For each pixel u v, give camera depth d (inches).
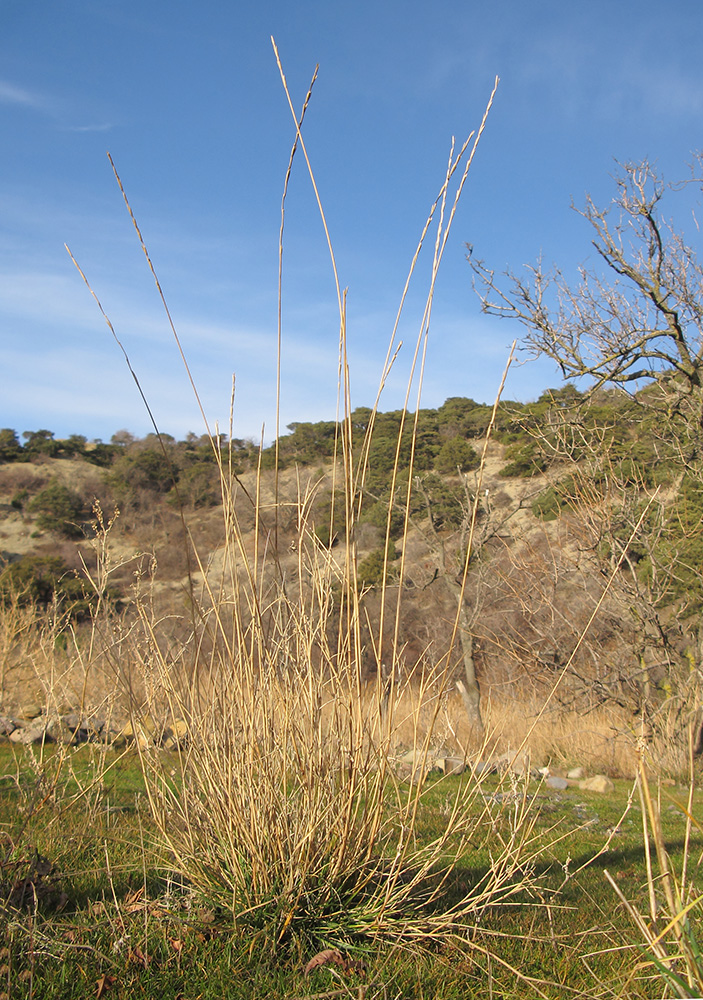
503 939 110.3
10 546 1007.6
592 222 368.2
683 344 356.8
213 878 111.4
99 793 162.9
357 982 92.0
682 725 345.1
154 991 87.0
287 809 108.8
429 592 540.1
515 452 709.9
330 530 112.6
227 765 110.0
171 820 119.6
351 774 105.8
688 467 358.0
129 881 122.6
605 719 418.9
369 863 112.7
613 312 383.2
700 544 397.1
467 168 104.2
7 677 267.3
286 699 110.6
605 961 106.0
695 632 376.2
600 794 319.3
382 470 753.6
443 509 459.5
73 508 1068.5
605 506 351.3
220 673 115.1
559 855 172.4
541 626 381.7
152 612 127.0
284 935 102.9
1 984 84.7
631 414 397.1
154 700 129.3
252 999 87.1
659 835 75.2
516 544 415.8
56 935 96.8
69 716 250.8
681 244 363.9
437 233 105.0
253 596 110.9
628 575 415.5
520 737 367.6
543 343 379.6
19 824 142.8
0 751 221.9
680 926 75.0
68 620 185.6
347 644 107.8
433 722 108.5
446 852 145.8
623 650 382.3
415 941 102.3
